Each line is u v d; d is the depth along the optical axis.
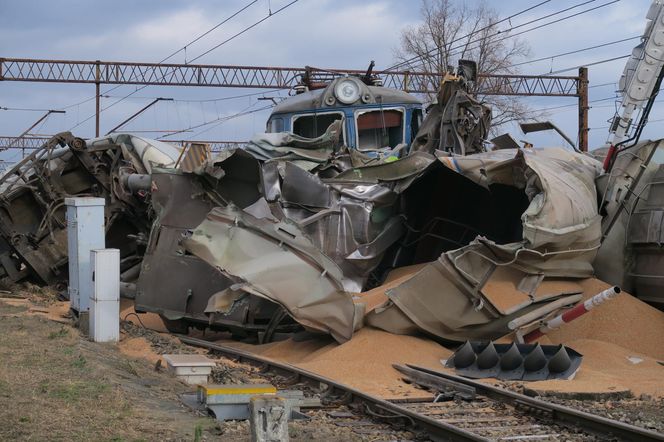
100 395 9.87
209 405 9.62
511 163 16.19
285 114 22.86
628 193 17.75
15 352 12.62
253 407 7.77
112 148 25.42
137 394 10.52
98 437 8.07
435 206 19.33
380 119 22.34
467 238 19.53
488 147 22.28
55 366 11.62
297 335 16.53
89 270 17.00
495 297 15.05
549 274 15.71
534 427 10.12
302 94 23.34
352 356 14.42
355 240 17.89
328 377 13.30
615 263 17.61
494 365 13.85
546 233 15.09
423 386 12.75
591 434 9.76
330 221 17.92
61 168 25.55
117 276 15.95
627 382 12.86
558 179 16.34
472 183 19.20
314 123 22.42
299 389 12.46
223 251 15.63
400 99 22.55
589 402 11.66
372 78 24.27
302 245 15.33
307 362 14.84
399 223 18.67
